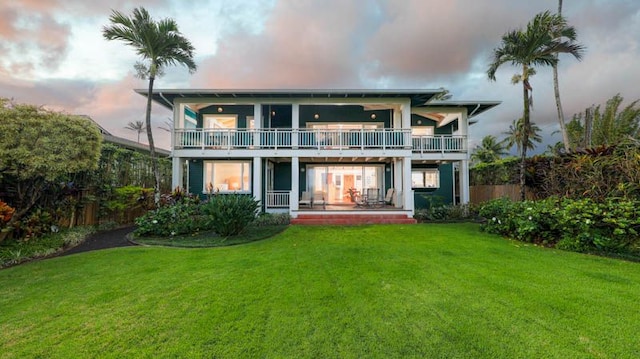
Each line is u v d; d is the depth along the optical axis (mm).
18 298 3566
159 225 7812
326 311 3145
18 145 5996
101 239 7551
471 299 3422
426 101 12242
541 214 6672
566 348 2402
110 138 13148
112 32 8984
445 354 2338
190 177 13086
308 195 13086
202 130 11656
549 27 8711
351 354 2354
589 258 5297
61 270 4734
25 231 6430
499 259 5242
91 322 2926
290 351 2400
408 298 3479
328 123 14438
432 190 14812
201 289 3830
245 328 2783
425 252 5824
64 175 7320
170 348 2449
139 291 3775
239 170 13156
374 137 12016
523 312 3062
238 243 7004
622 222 5484
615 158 7164
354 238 7504
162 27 9180
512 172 12383
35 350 2436
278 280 4184
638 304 3244
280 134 12156
